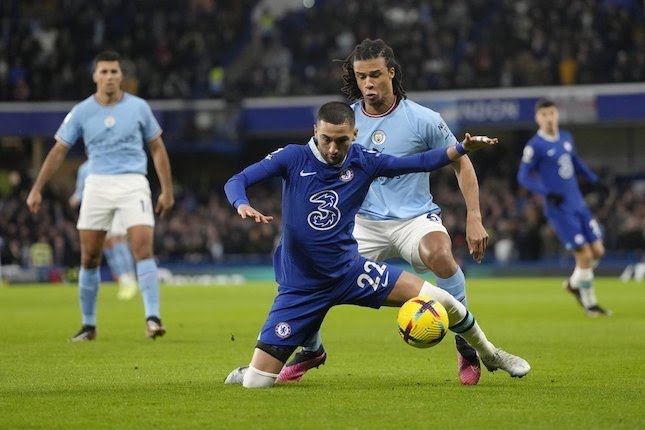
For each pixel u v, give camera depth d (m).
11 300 75.75
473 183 26.88
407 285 25.47
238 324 51.12
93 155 41.75
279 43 149.12
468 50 135.00
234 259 121.00
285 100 131.12
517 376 26.81
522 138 140.38
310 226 25.22
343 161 25.23
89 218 41.50
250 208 23.97
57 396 24.83
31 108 132.12
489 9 143.75
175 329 47.75
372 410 22.41
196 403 23.52
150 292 41.34
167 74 138.38
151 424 20.75
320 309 25.62
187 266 120.12
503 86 127.31
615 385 26.59
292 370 27.73
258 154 148.25
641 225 115.12
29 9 146.25
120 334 44.84
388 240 29.05
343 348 37.91
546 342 39.72
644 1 139.50
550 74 127.38
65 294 85.69
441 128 29.22
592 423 20.64
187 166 146.50
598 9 135.12
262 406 23.02
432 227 28.14
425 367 31.58
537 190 57.38
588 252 56.22
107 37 142.62
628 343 39.22
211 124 131.62
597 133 140.25
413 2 144.38
